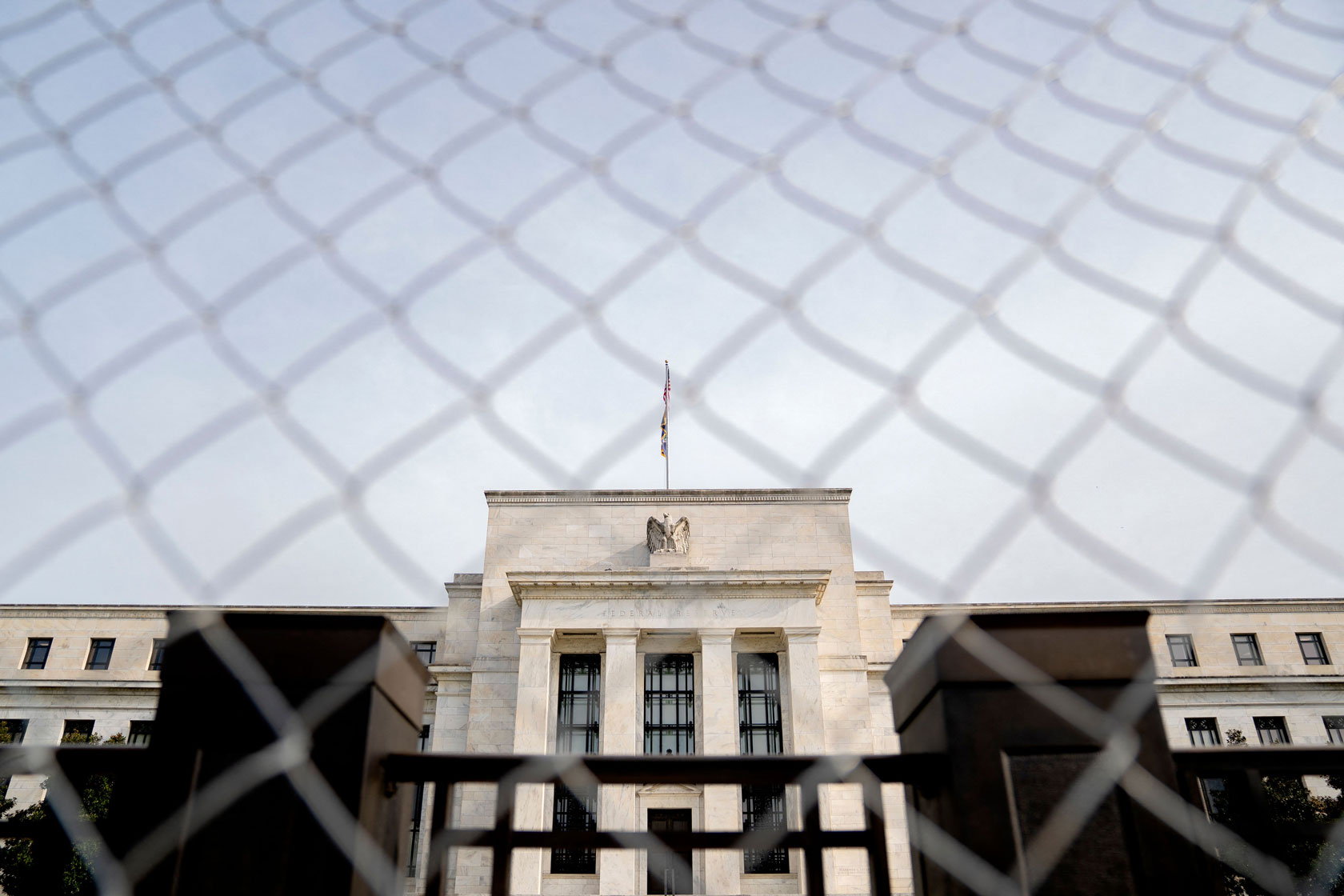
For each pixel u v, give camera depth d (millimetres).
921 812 3693
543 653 28188
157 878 3232
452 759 3684
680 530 30422
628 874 25062
